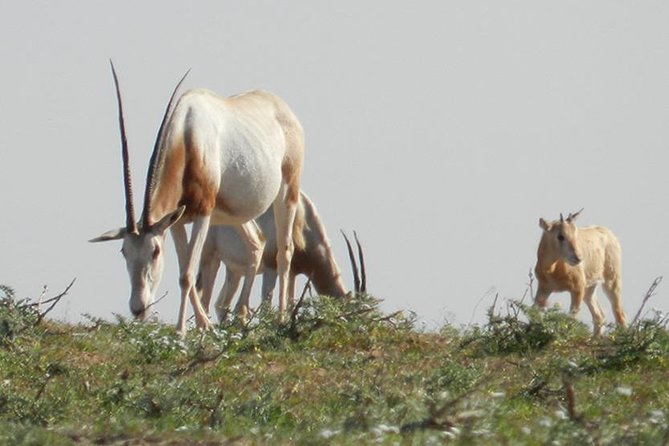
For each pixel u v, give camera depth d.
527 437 33.16
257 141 62.19
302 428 36.09
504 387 43.44
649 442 32.38
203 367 47.44
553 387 42.44
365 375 45.75
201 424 36.75
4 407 37.75
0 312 50.88
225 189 60.91
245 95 64.81
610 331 57.81
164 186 57.19
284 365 49.28
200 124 59.06
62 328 54.06
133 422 35.56
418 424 34.59
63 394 40.28
